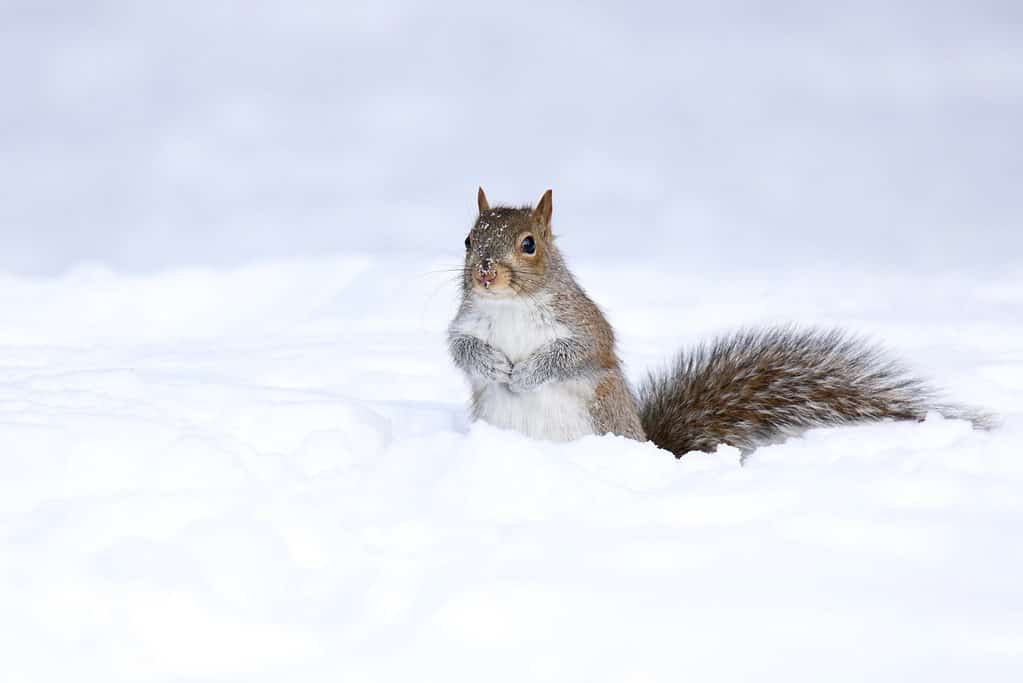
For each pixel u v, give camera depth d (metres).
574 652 7.80
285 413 11.99
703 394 14.63
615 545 9.12
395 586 8.61
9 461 10.17
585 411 12.60
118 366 16.80
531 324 12.34
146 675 7.71
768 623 8.05
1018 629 7.95
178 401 12.52
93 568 8.66
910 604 8.25
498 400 12.70
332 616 8.31
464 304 12.68
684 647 7.84
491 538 9.28
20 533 9.12
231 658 7.87
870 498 9.88
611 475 10.69
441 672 7.64
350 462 11.11
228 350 19.11
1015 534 9.19
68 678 7.69
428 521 9.59
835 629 7.99
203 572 8.68
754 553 8.95
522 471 10.22
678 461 11.23
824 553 8.95
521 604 8.26
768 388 14.58
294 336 21.44
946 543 9.06
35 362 17.16
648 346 20.27
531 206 13.16
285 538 9.16
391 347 19.48
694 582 8.55
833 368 14.72
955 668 7.61
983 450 10.86
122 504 9.45
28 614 8.22
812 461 11.16
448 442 10.95
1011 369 16.64
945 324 21.48
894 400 14.27
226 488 10.05
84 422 10.92
